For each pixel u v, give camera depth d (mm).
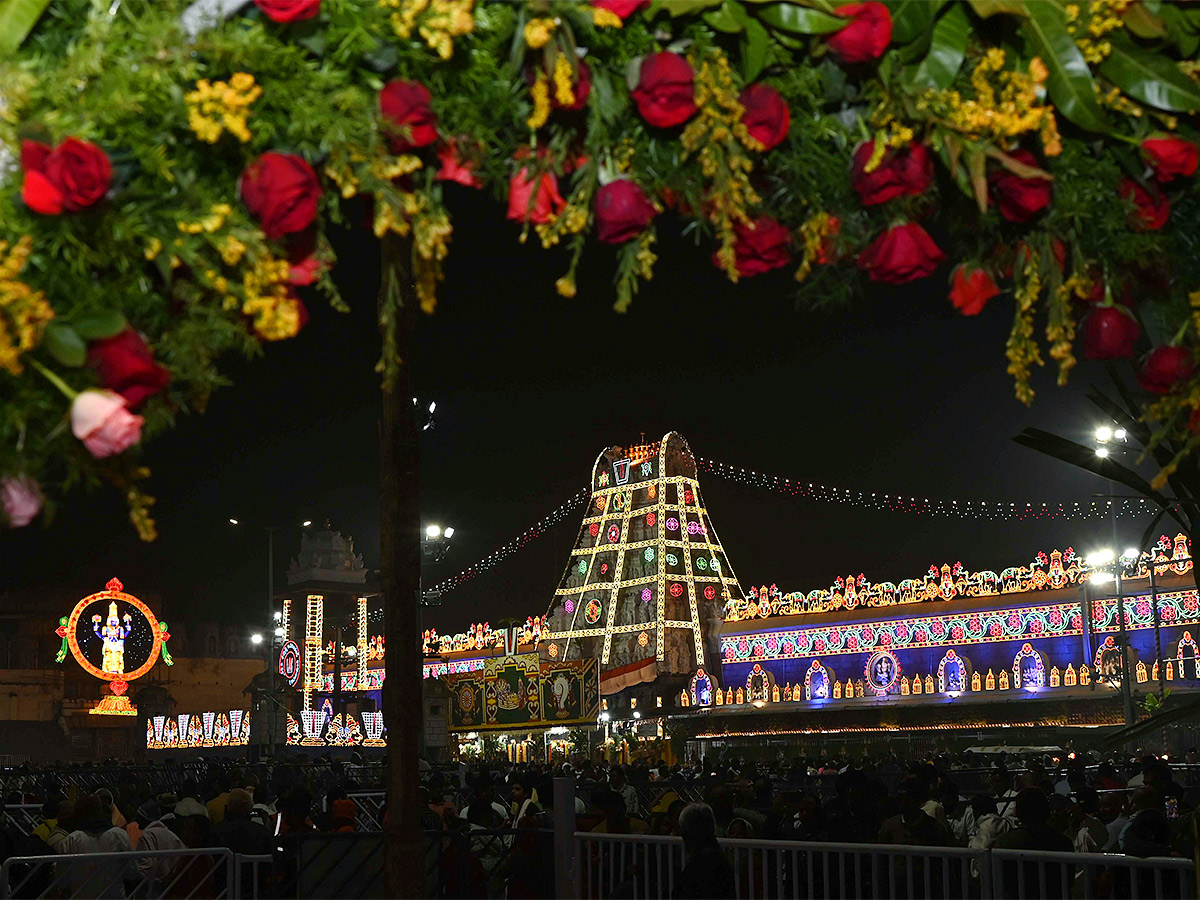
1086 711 53562
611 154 3160
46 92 2766
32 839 11719
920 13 3049
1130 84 3170
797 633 68500
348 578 94812
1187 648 52469
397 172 2906
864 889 9516
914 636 63531
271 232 2832
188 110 2781
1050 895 8086
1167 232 3602
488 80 3045
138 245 2818
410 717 8969
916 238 3248
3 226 2713
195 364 2898
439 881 11094
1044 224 3354
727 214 3053
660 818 12180
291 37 2883
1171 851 8336
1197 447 3867
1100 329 3510
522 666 52125
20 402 2766
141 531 2910
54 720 98125
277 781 27953
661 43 3105
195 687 106375
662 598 77375
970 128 3059
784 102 3078
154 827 11625
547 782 18328
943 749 56219
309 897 10539
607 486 83938
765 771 32656
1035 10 3096
